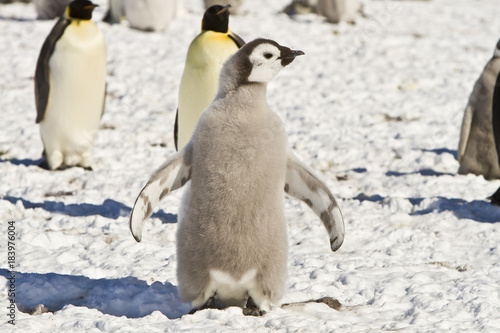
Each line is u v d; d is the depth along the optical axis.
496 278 14.17
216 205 10.74
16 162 24.55
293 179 11.26
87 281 13.44
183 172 11.07
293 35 48.12
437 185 22.02
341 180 23.36
